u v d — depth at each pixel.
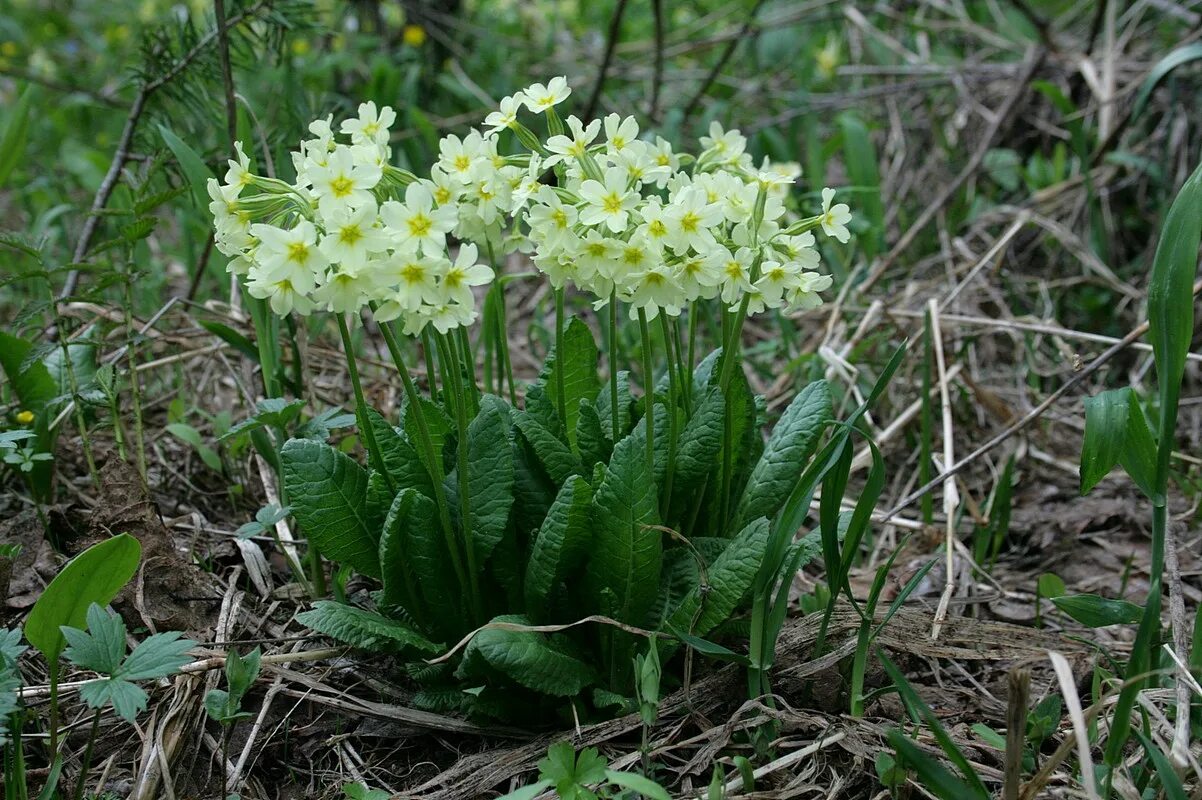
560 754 0.57
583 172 0.60
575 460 0.63
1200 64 1.20
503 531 0.62
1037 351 1.04
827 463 0.60
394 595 0.63
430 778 0.63
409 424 0.65
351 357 0.62
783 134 1.47
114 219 1.07
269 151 0.86
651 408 0.60
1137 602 0.77
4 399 0.83
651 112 1.35
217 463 0.80
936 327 0.87
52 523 0.74
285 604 0.72
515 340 1.11
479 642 0.58
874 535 0.84
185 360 0.94
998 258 1.06
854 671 0.62
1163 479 0.57
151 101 0.94
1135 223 1.17
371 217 0.56
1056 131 1.27
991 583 0.79
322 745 0.64
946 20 1.63
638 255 0.58
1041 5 1.62
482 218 0.61
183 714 0.63
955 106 1.41
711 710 0.64
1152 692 0.63
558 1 1.77
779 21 1.48
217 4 0.83
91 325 0.86
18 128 0.97
